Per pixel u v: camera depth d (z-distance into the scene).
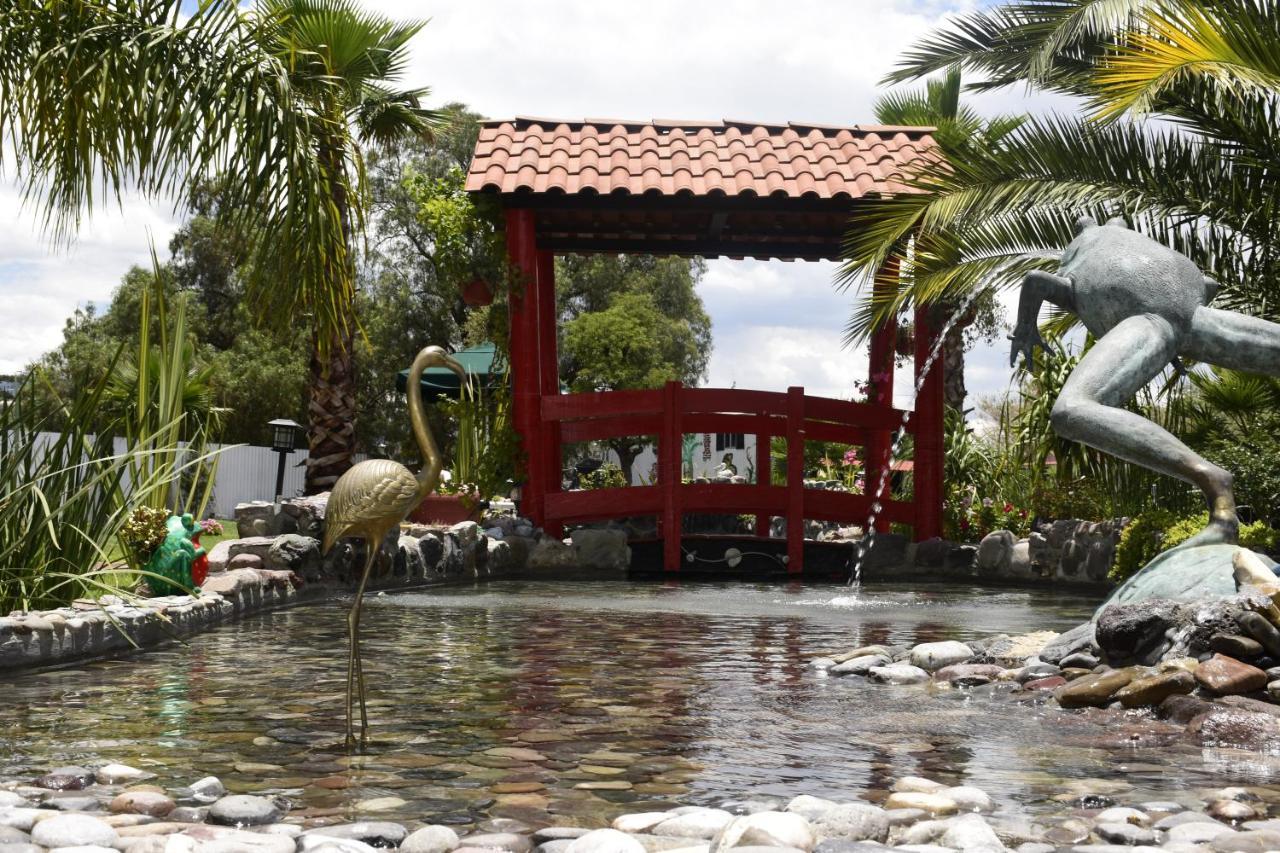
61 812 3.31
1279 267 10.42
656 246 19.64
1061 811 3.60
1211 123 10.76
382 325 37.97
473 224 17.05
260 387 38.44
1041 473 17.33
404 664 6.84
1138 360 7.02
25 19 8.42
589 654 7.40
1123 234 7.47
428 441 4.43
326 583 11.45
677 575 16.14
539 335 18.52
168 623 7.61
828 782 3.98
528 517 16.45
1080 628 6.71
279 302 9.33
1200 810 3.60
